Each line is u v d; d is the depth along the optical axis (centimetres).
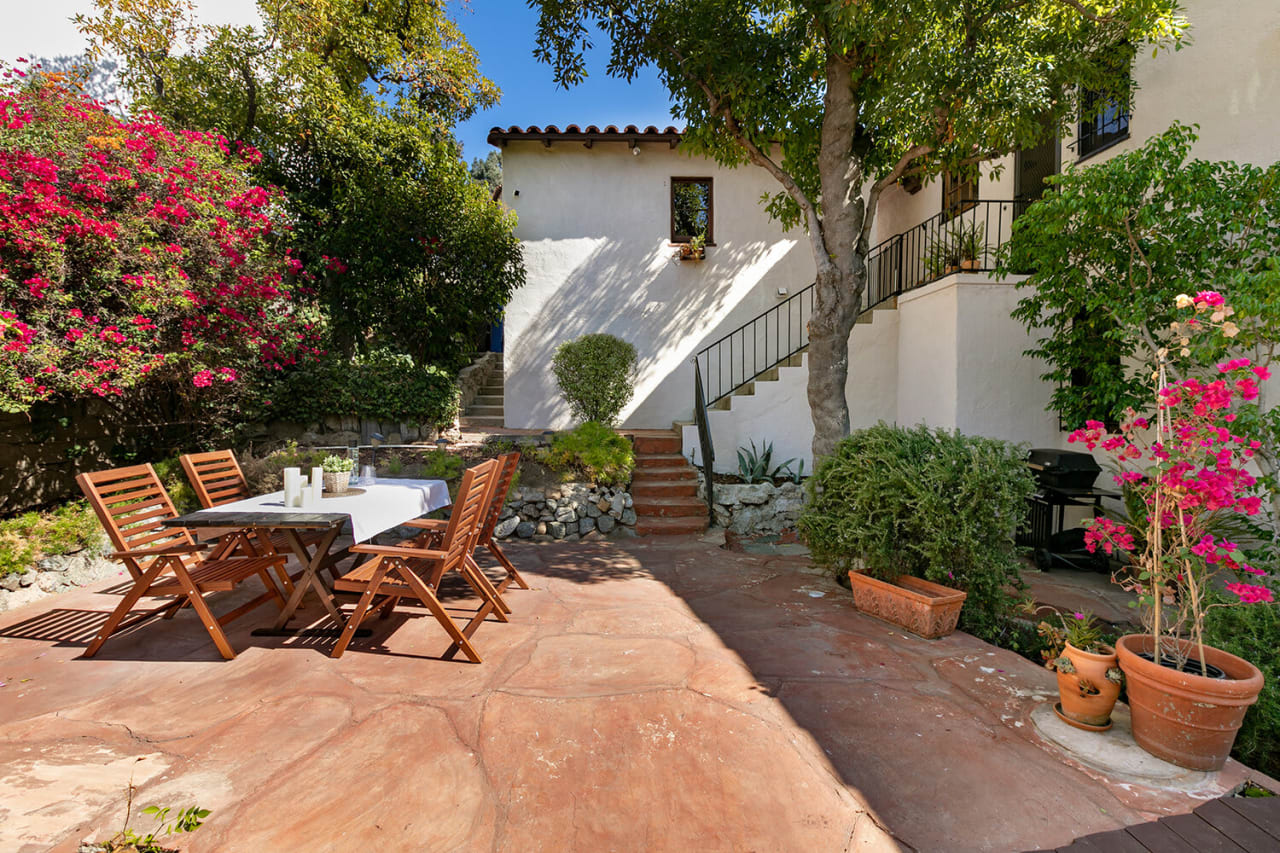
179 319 508
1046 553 533
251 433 658
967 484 367
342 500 366
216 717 256
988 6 451
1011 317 563
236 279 545
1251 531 361
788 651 334
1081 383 612
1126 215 391
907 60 456
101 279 448
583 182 917
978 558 363
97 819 191
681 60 543
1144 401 424
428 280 800
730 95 539
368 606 325
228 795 204
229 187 548
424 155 725
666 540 617
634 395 930
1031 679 302
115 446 538
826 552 433
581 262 921
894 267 959
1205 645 264
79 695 276
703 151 663
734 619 388
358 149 689
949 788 213
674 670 307
